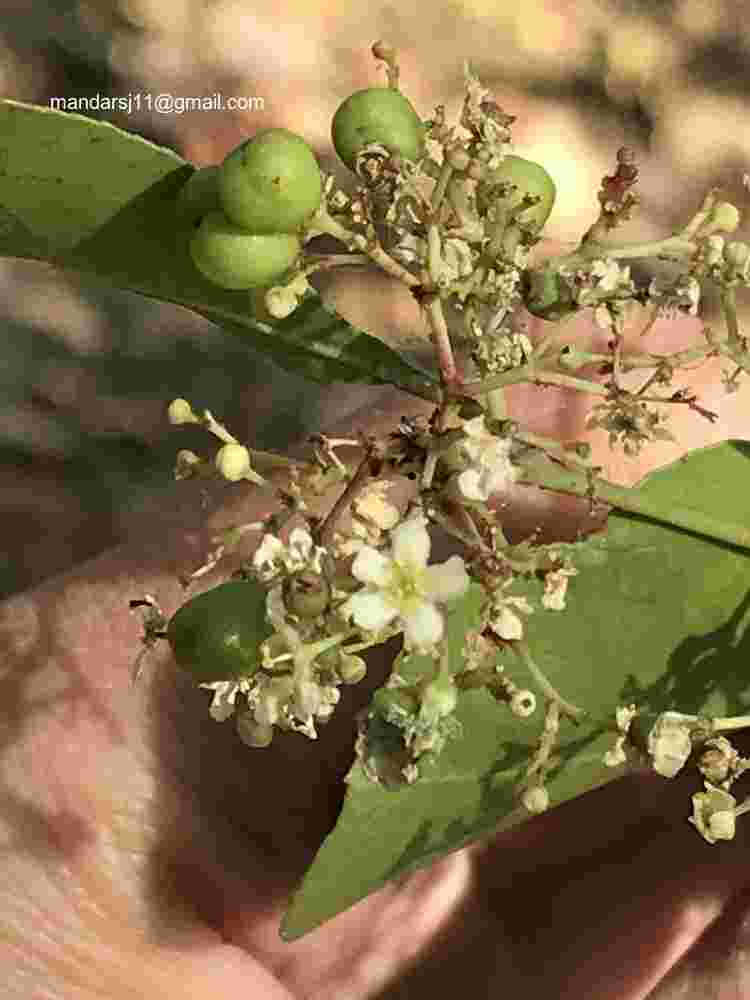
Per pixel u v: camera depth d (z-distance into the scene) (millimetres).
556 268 89
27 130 89
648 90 368
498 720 98
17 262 304
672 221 352
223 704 88
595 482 94
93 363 294
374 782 93
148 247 97
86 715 150
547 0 375
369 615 82
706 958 130
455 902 158
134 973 142
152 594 153
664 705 102
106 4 341
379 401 160
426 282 88
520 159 92
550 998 155
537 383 92
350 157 91
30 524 277
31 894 143
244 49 347
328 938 153
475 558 87
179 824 147
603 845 157
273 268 87
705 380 156
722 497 102
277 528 92
